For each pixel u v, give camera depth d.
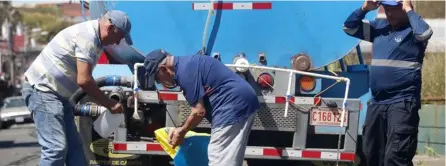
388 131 5.97
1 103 30.44
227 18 6.41
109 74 6.58
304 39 6.40
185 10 6.43
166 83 5.42
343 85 6.52
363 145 6.29
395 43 5.85
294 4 6.38
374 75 6.01
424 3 12.30
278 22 6.40
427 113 9.88
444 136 9.77
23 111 26.03
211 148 5.25
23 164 10.72
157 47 6.46
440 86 11.11
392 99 5.93
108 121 6.16
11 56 61.19
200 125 6.22
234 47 6.43
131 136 6.44
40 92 5.49
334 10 6.36
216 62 5.25
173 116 6.21
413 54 5.83
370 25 6.11
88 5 6.86
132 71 6.61
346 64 7.08
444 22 12.13
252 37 6.42
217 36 6.42
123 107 6.13
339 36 6.39
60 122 5.53
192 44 6.45
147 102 6.22
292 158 6.21
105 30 5.43
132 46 6.44
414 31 5.63
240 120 5.18
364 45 8.20
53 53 5.47
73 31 5.45
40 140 5.53
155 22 6.45
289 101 6.17
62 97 5.57
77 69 5.40
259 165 6.80
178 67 5.21
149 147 6.26
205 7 6.41
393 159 5.93
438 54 11.63
